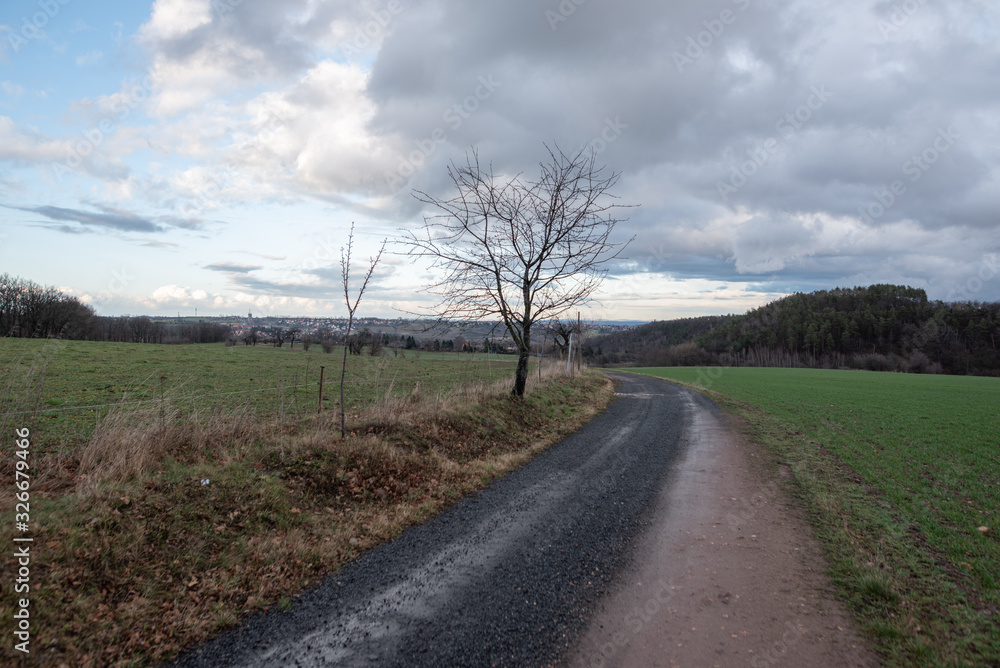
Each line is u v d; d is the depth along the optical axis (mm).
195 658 3654
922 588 4672
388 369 24875
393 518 6539
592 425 15359
